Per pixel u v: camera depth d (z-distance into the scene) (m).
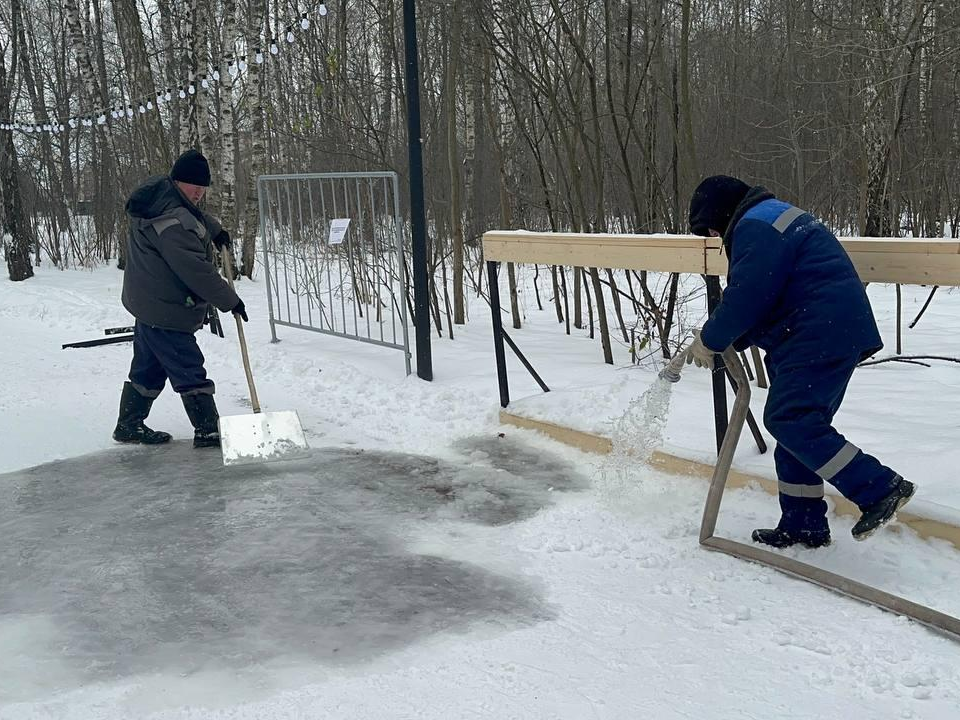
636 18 7.26
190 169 4.88
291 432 4.91
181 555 3.52
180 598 3.13
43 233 21.38
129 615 3.01
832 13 11.02
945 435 3.94
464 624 2.88
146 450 5.07
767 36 14.34
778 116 13.50
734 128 14.23
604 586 3.11
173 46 17.47
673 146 6.39
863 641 2.63
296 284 8.05
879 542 3.24
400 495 4.17
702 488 3.92
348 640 2.79
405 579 3.23
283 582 3.24
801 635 2.69
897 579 2.99
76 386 6.66
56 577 3.34
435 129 11.11
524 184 11.28
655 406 3.56
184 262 4.69
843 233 14.74
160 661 2.70
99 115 16.23
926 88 11.52
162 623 2.95
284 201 8.44
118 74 18.11
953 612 2.75
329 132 11.65
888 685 2.40
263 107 15.74
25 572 3.40
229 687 2.54
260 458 4.71
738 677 2.49
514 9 7.04
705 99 14.28
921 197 12.41
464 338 8.03
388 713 2.38
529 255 4.83
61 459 4.91
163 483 4.44
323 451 4.95
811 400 2.95
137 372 5.10
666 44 8.47
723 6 15.32
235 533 3.74
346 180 7.09
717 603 2.93
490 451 4.79
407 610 2.99
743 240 3.00
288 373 6.91
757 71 14.57
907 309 8.59
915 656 2.53
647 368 6.07
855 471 2.87
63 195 20.64
